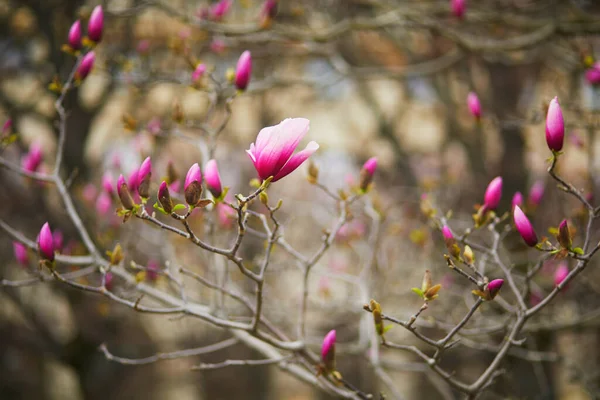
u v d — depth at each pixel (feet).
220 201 6.02
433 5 17.79
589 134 11.98
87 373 22.16
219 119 23.76
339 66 16.51
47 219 19.36
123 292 10.11
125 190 5.99
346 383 6.99
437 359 6.63
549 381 16.42
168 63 18.34
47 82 20.66
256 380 29.63
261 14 14.44
